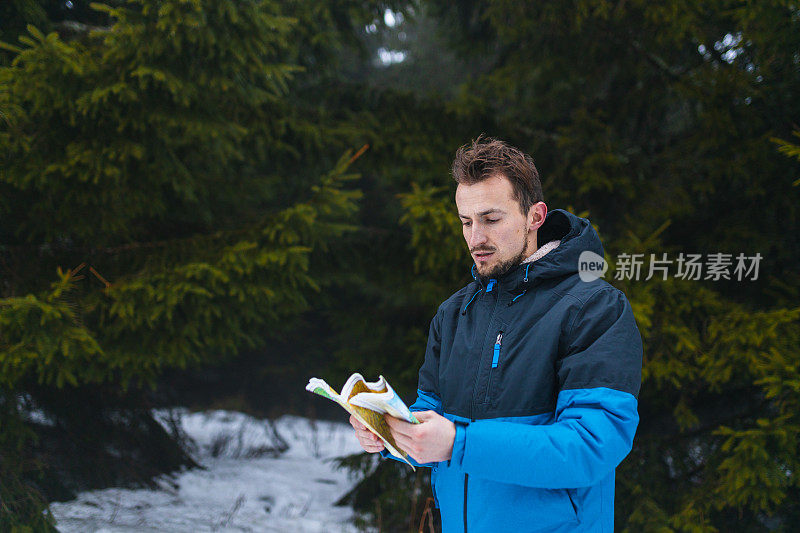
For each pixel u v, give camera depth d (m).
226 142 3.67
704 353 3.13
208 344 3.66
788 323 2.93
